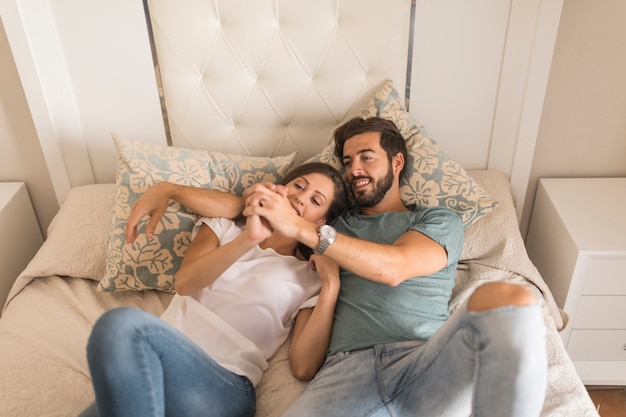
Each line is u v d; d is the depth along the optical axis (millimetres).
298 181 1390
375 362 1120
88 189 1752
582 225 1633
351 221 1478
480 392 877
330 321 1248
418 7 1608
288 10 1591
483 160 1875
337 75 1692
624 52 1688
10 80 1754
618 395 1757
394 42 1638
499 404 862
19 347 1283
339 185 1431
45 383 1190
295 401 1102
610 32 1662
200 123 1761
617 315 1644
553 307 1472
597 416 1109
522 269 1490
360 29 1620
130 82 1717
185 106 1730
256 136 1797
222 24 1612
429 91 1749
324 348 1245
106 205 1672
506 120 1776
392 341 1195
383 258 1170
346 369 1143
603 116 1808
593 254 1530
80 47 1653
